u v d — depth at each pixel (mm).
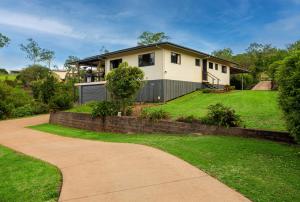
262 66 44969
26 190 6574
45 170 8008
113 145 10930
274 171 6738
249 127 11945
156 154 8758
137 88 16812
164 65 23734
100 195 5879
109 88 16922
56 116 21234
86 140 13148
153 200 5477
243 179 6266
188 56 26797
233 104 18469
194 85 27516
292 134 8391
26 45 64438
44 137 14836
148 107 19531
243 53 58969
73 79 35844
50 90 30000
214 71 31484
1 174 8172
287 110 8438
